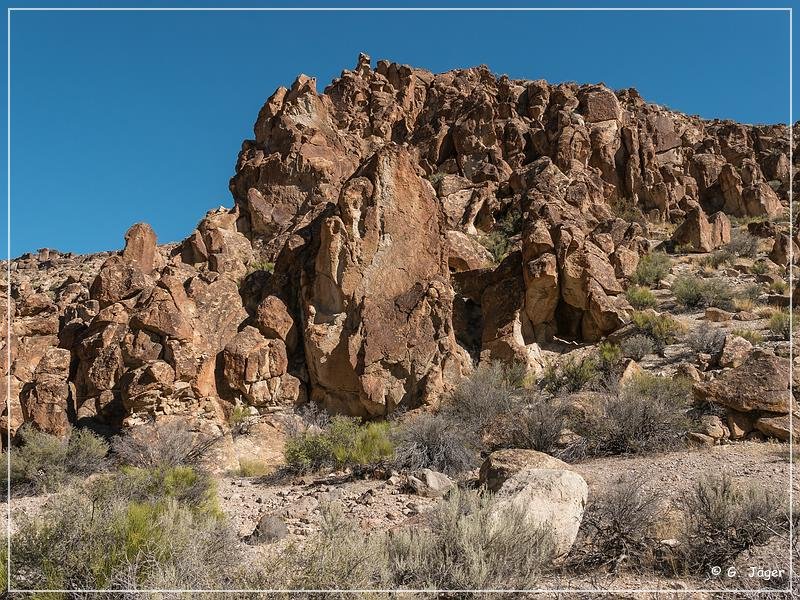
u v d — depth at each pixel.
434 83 46.00
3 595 5.56
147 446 14.30
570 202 31.08
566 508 7.16
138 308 18.28
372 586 5.53
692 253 30.06
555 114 36.91
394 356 17.66
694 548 6.47
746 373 12.83
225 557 6.16
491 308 21.00
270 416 17.14
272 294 19.77
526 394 16.34
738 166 41.97
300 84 36.75
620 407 12.70
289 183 32.03
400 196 19.38
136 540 5.76
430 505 9.85
